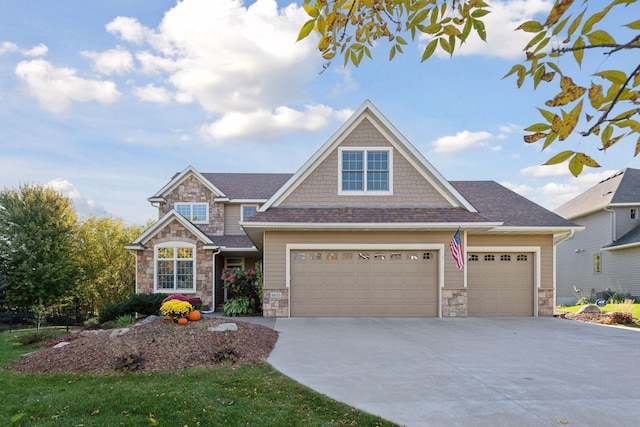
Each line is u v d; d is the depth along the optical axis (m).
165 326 9.88
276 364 8.27
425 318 14.98
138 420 5.61
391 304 15.20
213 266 19.52
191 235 19.56
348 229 14.95
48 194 24.61
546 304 15.96
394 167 16.02
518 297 16.06
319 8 2.79
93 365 8.08
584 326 13.59
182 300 10.67
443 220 14.76
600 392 6.72
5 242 22.30
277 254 15.15
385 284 15.24
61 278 22.34
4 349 11.35
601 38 1.84
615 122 1.91
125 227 31.41
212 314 17.88
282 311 15.03
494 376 7.55
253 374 7.48
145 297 16.00
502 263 16.14
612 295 23.30
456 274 15.23
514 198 18.72
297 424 5.47
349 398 6.33
